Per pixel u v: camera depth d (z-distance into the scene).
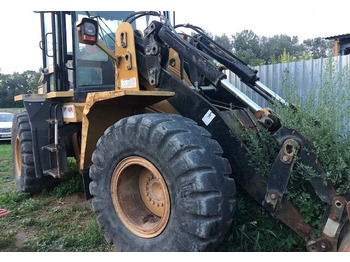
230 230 2.97
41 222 4.10
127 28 3.57
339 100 2.99
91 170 3.23
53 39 4.39
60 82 4.39
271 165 2.83
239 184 3.11
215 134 3.08
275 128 2.70
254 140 2.87
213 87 3.91
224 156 3.03
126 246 2.96
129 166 2.97
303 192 2.70
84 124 3.54
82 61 4.13
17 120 5.34
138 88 3.53
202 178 2.46
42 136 4.56
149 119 2.79
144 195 3.15
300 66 5.91
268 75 6.42
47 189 5.27
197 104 3.19
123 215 3.04
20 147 5.25
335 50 11.88
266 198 2.68
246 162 2.91
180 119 2.86
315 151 2.55
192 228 2.45
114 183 3.07
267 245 2.87
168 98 3.32
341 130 2.83
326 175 2.47
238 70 3.71
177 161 2.54
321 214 2.63
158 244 2.73
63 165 4.35
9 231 3.89
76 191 5.18
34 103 4.57
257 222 3.01
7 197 5.11
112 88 4.30
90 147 3.64
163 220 2.70
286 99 3.35
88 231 3.72
